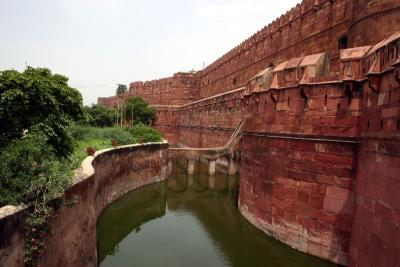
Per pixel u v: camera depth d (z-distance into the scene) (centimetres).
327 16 2322
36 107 1005
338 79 1166
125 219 2025
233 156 3250
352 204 1141
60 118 1071
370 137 998
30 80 967
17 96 922
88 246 1099
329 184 1201
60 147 1111
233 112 3509
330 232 1192
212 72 5616
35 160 798
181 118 6362
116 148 2248
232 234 1694
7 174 721
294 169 1315
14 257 620
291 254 1306
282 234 1359
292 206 1319
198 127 5050
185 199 2498
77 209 963
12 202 688
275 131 1417
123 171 2397
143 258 1447
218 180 3127
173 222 1973
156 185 2878
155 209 2238
